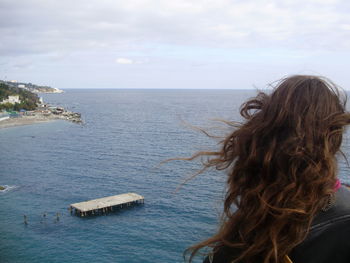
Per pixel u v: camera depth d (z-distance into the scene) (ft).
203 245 7.04
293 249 5.69
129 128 387.14
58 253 103.60
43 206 144.25
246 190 6.50
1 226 123.03
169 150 243.81
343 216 5.37
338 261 5.20
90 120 482.28
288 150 5.99
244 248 6.25
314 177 5.66
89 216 132.16
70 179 183.62
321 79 6.62
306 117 6.12
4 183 177.37
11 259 99.81
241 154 6.81
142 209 133.59
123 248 105.09
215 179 152.25
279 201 5.81
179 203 132.05
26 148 277.85
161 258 97.76
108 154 243.60
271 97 6.79
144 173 185.16
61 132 368.89
